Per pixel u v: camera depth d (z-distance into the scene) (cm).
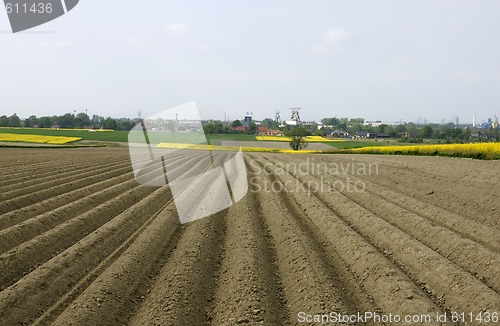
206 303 877
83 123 14825
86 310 790
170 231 1355
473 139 10319
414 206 1686
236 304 835
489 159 3659
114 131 10362
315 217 1514
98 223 1441
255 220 1477
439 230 1273
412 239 1196
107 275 952
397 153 4659
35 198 1833
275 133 12988
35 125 13812
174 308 816
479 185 2109
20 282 904
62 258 1052
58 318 764
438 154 4188
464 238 1189
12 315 789
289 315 820
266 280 964
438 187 2111
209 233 1315
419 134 13000
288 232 1298
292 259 1080
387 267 984
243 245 1190
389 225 1345
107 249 1173
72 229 1324
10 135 8306
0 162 3369
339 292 897
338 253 1152
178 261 1065
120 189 2064
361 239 1202
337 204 1723
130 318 809
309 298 856
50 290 902
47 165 3216
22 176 2527
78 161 3591
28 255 1089
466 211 1627
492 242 1225
